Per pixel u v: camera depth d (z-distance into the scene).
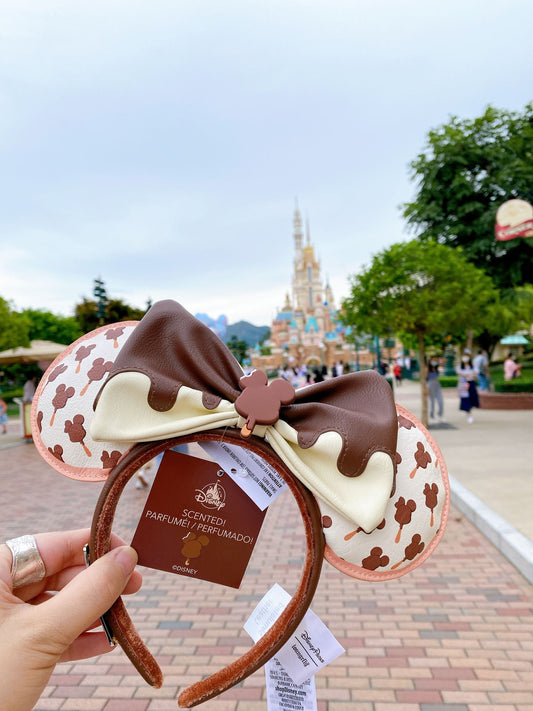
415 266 9.77
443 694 2.49
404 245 10.22
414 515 1.01
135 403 0.94
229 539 1.05
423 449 1.08
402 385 29.08
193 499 1.05
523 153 17.56
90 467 0.99
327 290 115.00
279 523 5.25
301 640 1.04
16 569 1.16
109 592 0.93
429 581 3.76
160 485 1.04
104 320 14.51
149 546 1.04
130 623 0.99
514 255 17.61
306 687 1.05
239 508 1.05
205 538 1.04
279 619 0.96
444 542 4.52
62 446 1.01
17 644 0.89
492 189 17.53
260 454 0.97
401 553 1.00
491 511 4.86
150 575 4.00
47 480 7.74
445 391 22.66
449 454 7.93
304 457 0.97
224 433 0.95
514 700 2.43
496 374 27.64
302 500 0.95
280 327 97.94
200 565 1.04
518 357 37.81
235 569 1.05
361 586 3.74
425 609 3.35
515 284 18.20
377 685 2.58
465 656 2.80
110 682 2.65
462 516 5.24
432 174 17.27
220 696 2.52
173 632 3.13
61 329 43.22
